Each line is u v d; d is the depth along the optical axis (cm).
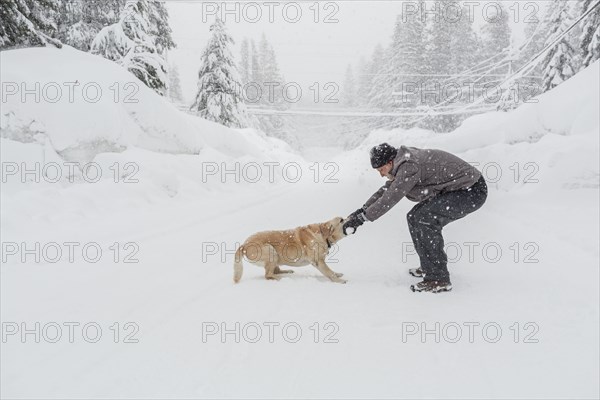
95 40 1597
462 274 445
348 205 952
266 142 2878
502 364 255
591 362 255
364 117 4488
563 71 1980
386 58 4112
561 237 544
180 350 278
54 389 234
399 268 479
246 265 506
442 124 3016
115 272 459
